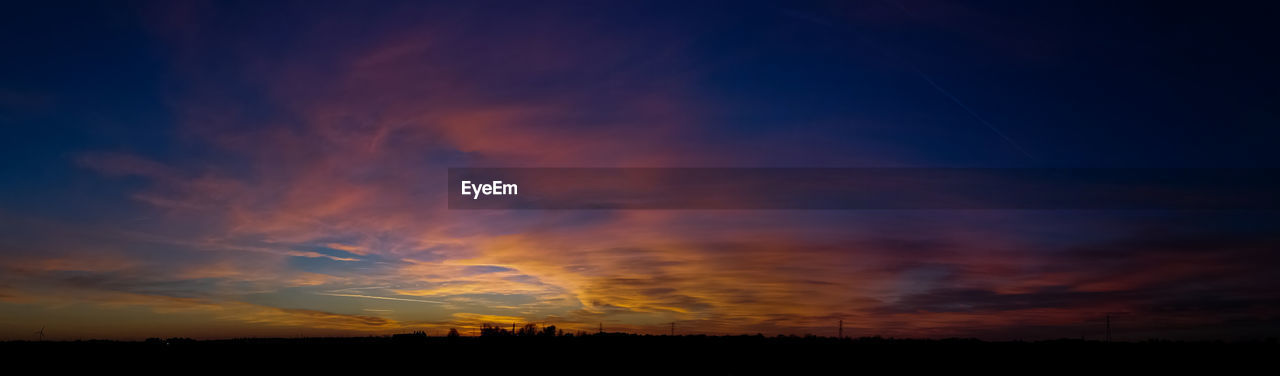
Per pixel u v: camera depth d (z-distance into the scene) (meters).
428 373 46.28
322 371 46.81
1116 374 44.47
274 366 49.38
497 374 45.62
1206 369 45.47
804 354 55.22
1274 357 49.66
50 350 57.50
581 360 54.34
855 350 58.88
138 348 61.44
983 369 46.59
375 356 56.66
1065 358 51.72
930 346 61.19
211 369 47.25
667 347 62.53
